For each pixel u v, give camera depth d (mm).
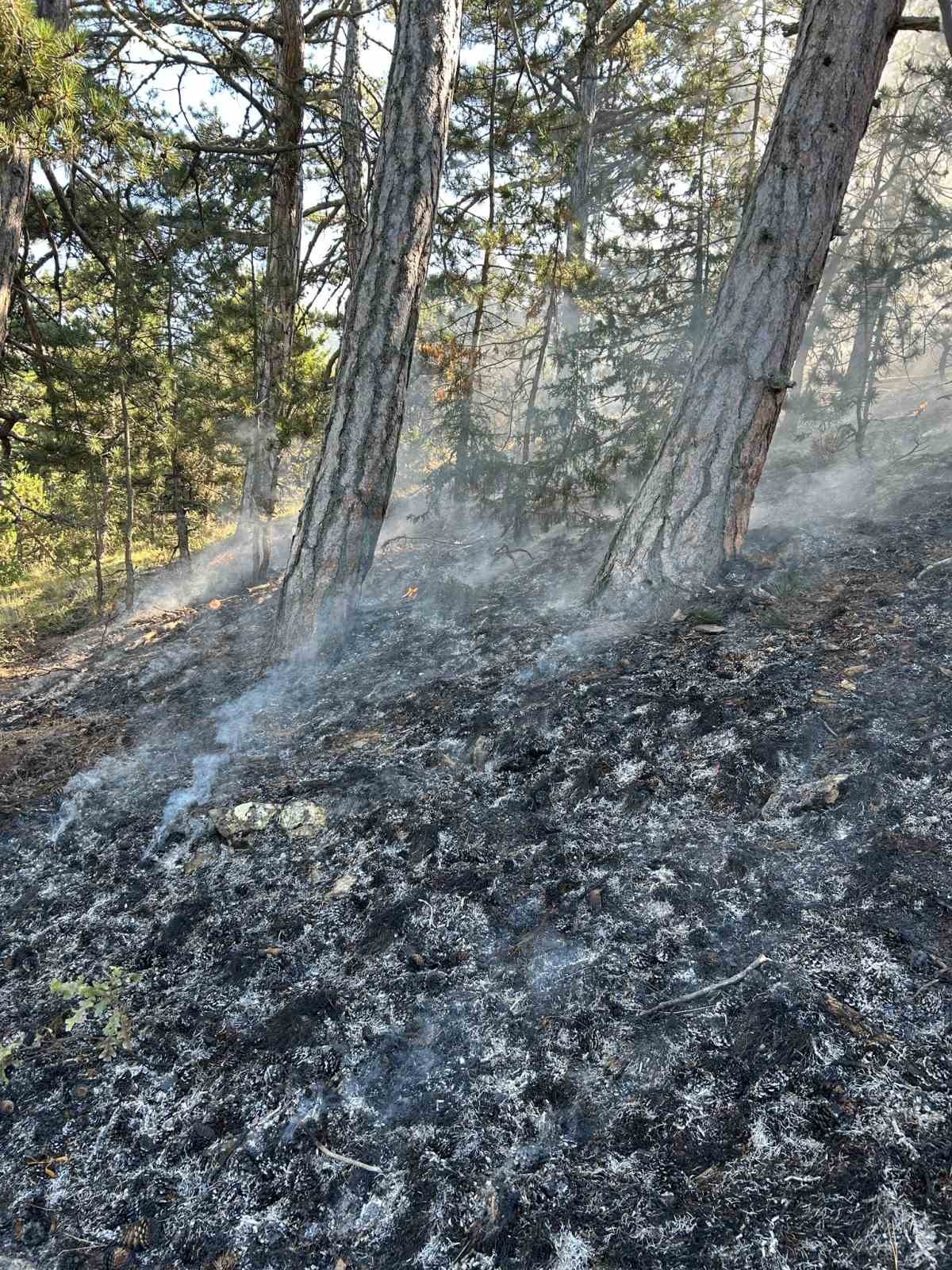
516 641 4945
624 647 4328
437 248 8461
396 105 5469
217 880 3291
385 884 3004
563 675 4211
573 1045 2184
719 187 9219
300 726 4777
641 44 10328
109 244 9188
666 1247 1651
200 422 10453
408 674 5090
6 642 10250
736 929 2400
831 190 4656
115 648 8320
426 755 3865
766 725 3238
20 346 9789
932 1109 1751
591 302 7273
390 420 5734
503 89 9281
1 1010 2818
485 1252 1743
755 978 2205
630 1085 2025
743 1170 1755
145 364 9719
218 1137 2172
